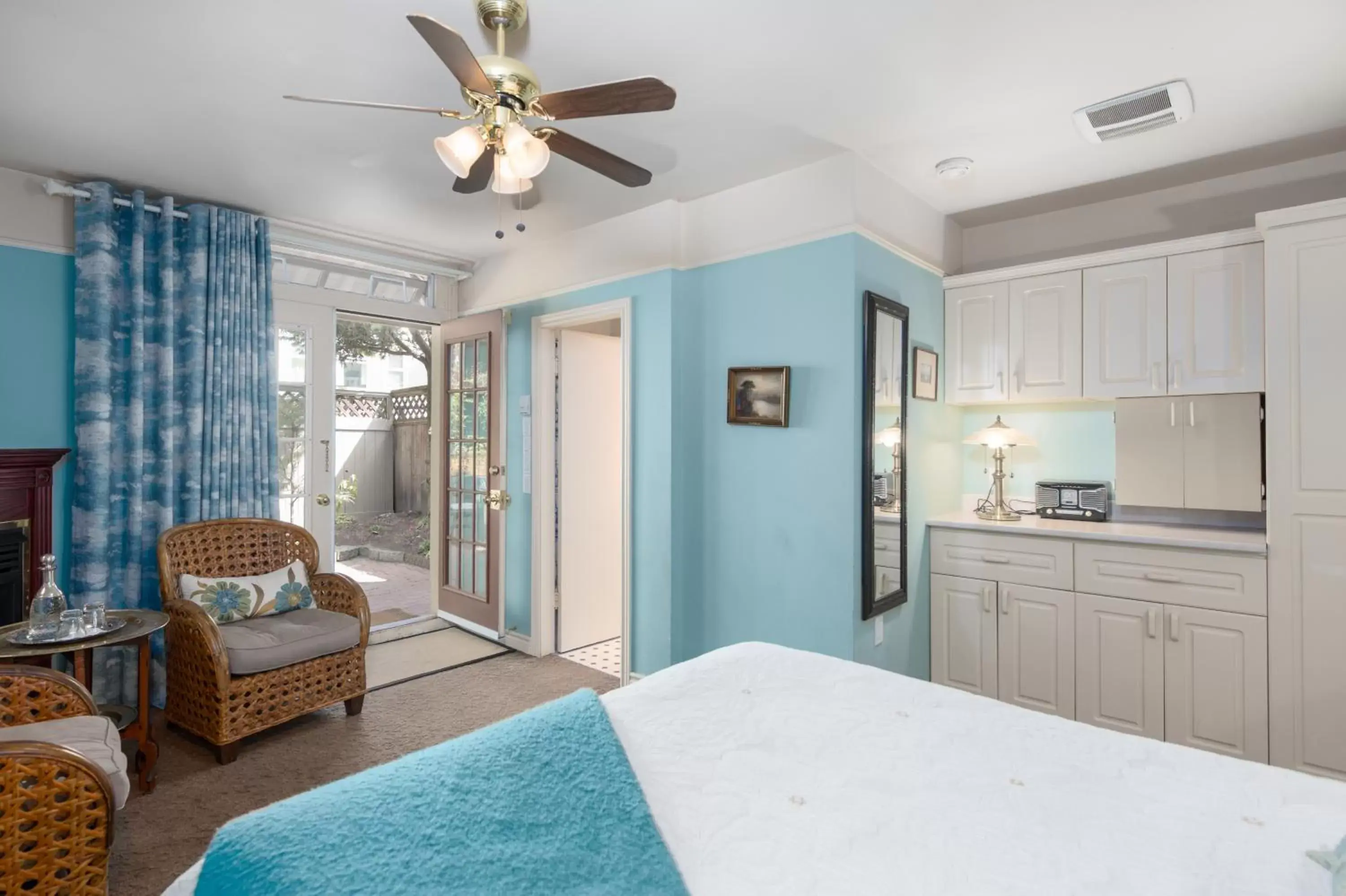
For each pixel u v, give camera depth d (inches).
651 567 140.6
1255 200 121.3
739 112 100.6
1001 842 42.3
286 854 36.9
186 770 104.5
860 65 88.1
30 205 121.4
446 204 138.7
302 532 137.8
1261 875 38.9
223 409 135.6
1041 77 91.2
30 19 77.6
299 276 161.6
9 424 119.6
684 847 42.0
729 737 56.1
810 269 119.4
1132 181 126.1
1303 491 99.3
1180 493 121.0
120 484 126.5
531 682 144.4
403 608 203.0
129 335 127.7
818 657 76.5
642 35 81.3
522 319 169.2
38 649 90.4
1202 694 107.1
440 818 40.3
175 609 111.8
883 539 120.5
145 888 76.9
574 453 170.1
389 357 354.0
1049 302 132.2
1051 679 121.3
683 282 138.5
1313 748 98.3
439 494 190.2
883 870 39.8
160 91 94.2
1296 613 99.7
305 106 98.4
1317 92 94.9
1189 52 85.3
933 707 62.7
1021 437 137.2
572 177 124.8
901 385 126.5
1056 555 121.0
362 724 121.6
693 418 137.3
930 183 127.6
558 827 41.3
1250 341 112.0
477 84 70.0
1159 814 45.1
